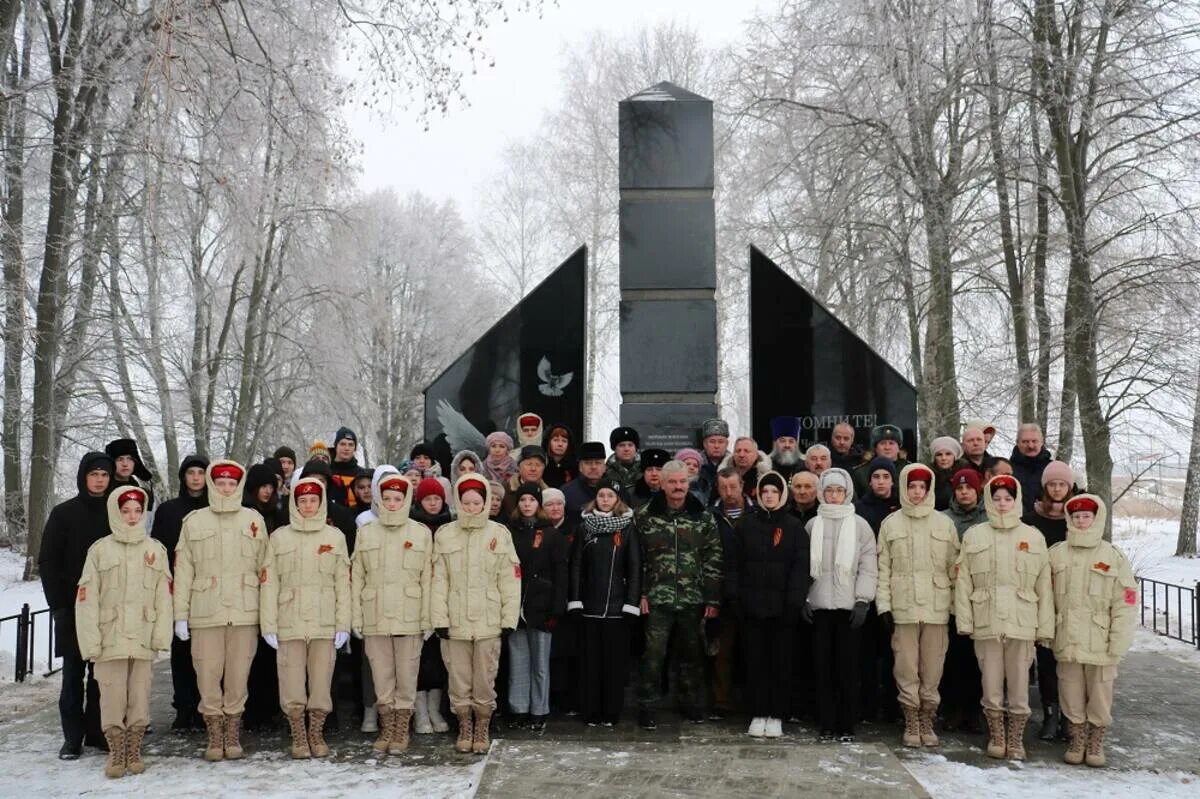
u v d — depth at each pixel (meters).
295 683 6.47
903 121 16.52
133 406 21.88
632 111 9.71
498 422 9.80
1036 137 16.41
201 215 18.45
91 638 5.99
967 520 7.20
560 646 7.28
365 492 8.00
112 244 18.67
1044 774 6.14
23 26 18.39
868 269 17.91
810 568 6.86
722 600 7.07
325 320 26.84
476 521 6.72
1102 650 6.28
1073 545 6.48
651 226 9.62
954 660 7.21
